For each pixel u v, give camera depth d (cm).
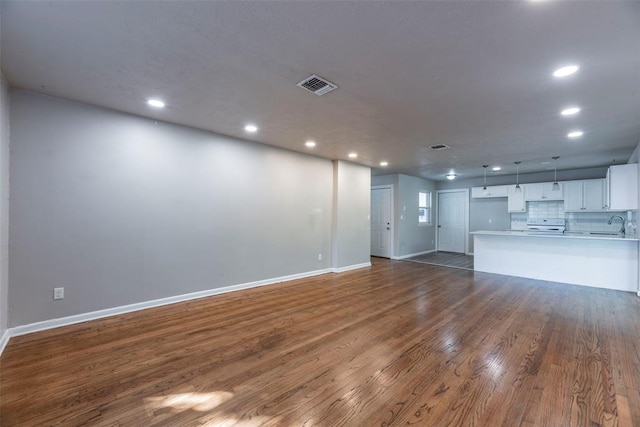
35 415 167
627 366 225
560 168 668
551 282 516
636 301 404
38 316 283
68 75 245
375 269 627
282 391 193
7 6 159
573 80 242
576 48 196
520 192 724
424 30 180
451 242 905
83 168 308
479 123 353
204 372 215
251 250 459
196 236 396
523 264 561
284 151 505
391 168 693
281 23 175
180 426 160
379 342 267
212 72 238
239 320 320
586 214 664
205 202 404
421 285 484
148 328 293
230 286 434
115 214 329
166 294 369
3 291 254
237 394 189
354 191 630
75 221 303
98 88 270
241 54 211
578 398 186
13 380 201
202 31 184
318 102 296
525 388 197
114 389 193
